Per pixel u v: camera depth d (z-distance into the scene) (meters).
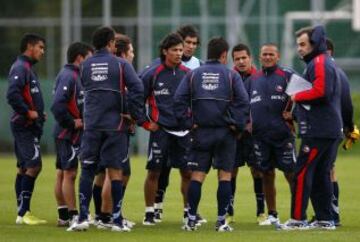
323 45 41.75
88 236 40.28
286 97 45.72
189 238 39.69
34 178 45.88
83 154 41.59
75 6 107.06
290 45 107.06
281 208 53.19
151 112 45.50
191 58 47.84
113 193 41.72
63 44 106.38
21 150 45.59
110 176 41.88
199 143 41.91
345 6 107.81
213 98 41.69
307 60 42.00
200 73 41.94
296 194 42.16
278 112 45.75
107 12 106.75
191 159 42.25
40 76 105.12
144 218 47.03
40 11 109.12
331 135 41.69
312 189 42.97
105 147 41.53
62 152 44.31
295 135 46.69
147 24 106.56
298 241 38.78
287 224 42.41
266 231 42.22
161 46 45.50
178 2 107.19
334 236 40.22
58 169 44.94
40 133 46.03
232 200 46.81
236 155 46.69
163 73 45.50
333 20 107.69
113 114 41.50
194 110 42.00
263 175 45.91
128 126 42.09
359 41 107.56
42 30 107.00
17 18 108.12
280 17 107.06
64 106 43.44
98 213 44.88
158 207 47.97
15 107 44.84
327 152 42.19
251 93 46.12
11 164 88.00
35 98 45.56
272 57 45.94
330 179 42.78
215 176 73.88
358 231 42.34
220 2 107.00
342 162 89.94
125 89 42.31
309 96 41.16
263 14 107.19
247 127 44.56
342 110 43.50
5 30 107.69
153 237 39.97
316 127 41.66
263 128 45.72
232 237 39.97
